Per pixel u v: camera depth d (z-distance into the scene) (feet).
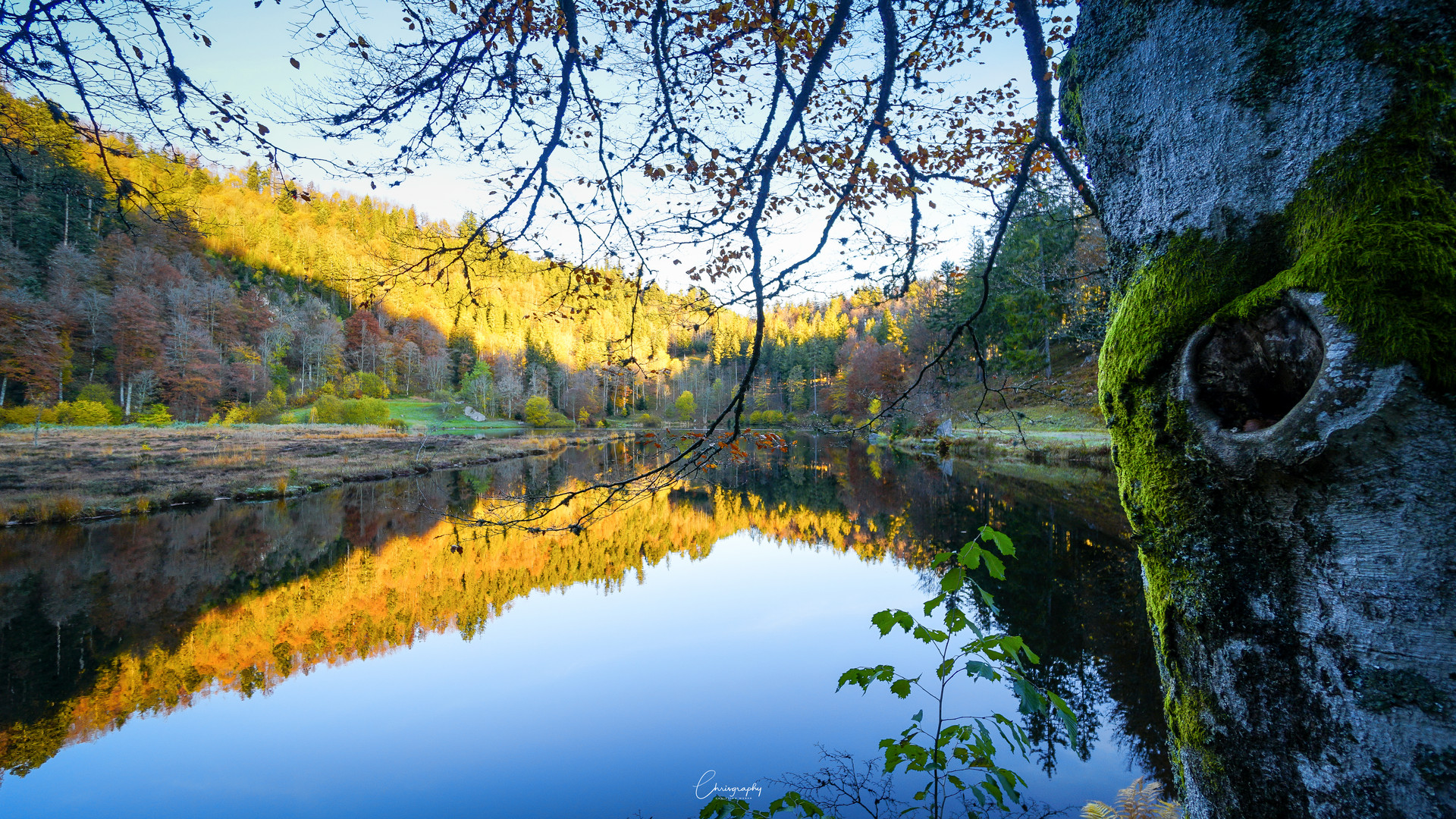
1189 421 3.55
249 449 109.60
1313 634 3.01
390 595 40.29
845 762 17.84
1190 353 3.57
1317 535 2.97
